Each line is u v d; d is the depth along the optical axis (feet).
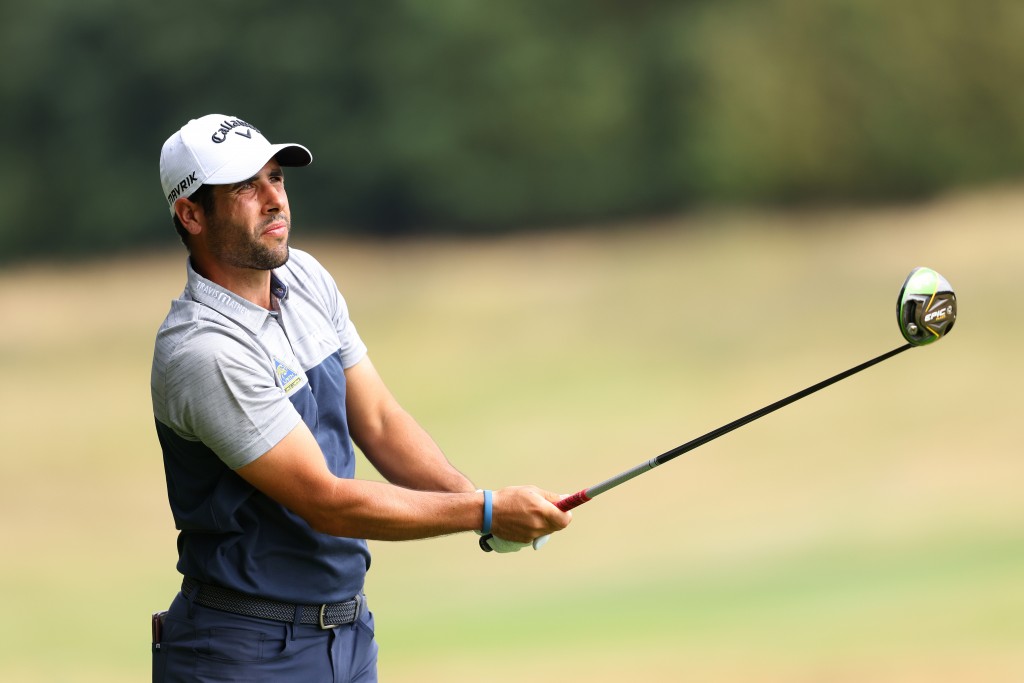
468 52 398.42
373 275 317.63
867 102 394.73
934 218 325.21
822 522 109.60
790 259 282.56
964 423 142.31
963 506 110.93
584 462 137.80
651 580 94.99
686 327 216.13
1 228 410.11
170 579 101.45
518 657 77.25
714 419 155.33
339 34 400.47
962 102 395.14
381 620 89.35
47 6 410.11
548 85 397.60
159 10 406.00
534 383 182.09
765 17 402.31
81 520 123.34
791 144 394.11
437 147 395.14
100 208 407.23
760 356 189.57
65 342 253.44
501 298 264.52
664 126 400.06
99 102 408.87
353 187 400.26
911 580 89.76
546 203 397.39
